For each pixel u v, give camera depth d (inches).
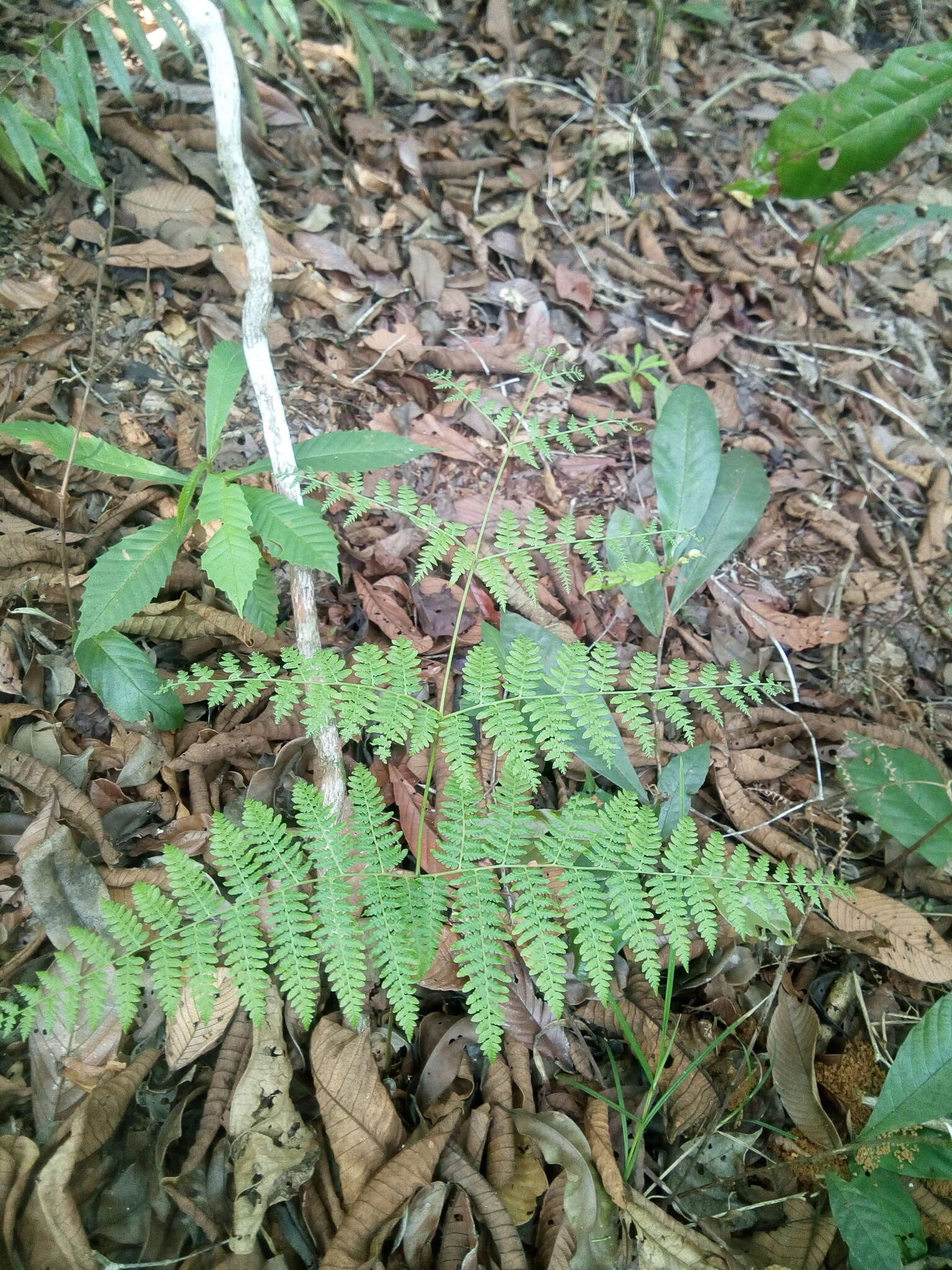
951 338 128.4
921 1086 59.7
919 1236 59.9
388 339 103.0
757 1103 67.8
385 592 85.2
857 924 74.4
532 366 70.5
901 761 75.7
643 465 104.4
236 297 98.9
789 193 94.8
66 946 59.0
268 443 67.9
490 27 129.6
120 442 85.2
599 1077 65.0
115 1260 51.0
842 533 106.0
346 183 113.1
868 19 152.7
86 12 77.0
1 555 73.0
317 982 47.8
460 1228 54.4
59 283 91.7
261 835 50.6
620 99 134.9
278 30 93.7
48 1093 54.6
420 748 54.6
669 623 91.0
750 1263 57.9
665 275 121.6
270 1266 52.3
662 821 72.1
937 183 140.2
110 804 67.9
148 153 101.2
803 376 118.1
